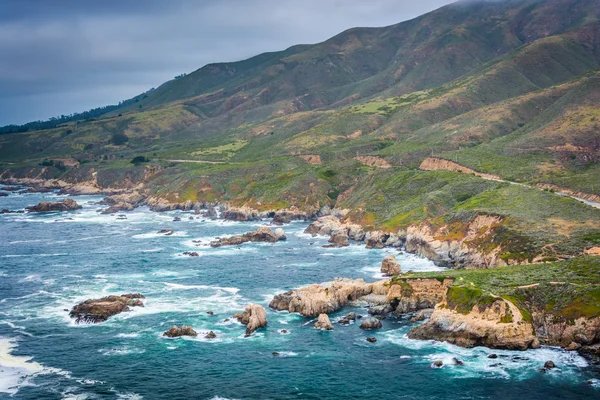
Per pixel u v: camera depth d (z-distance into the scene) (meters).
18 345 104.62
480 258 144.88
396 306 120.00
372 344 103.19
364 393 85.69
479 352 97.44
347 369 93.62
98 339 107.38
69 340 107.06
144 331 111.25
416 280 120.50
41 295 135.38
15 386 88.62
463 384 86.94
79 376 92.31
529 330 97.56
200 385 89.19
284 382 89.81
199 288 140.12
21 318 118.94
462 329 101.31
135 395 86.06
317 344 103.88
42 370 94.38
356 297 126.94
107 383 89.88
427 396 84.06
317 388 87.81
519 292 105.69
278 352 100.56
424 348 100.56
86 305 122.06
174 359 98.50
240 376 92.12
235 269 158.88
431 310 114.69
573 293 101.62
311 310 118.75
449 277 119.00
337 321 115.19
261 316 113.38
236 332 110.31
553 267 118.00
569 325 97.81
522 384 85.94
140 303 126.12
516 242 139.12
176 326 110.38
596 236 131.38
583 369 89.56
